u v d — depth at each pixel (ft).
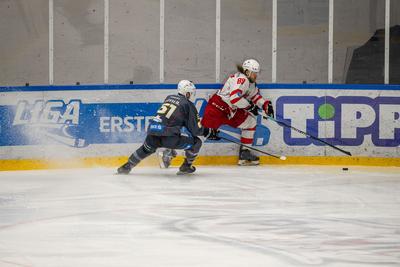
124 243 43.73
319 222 50.88
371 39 87.20
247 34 87.15
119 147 86.63
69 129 86.38
